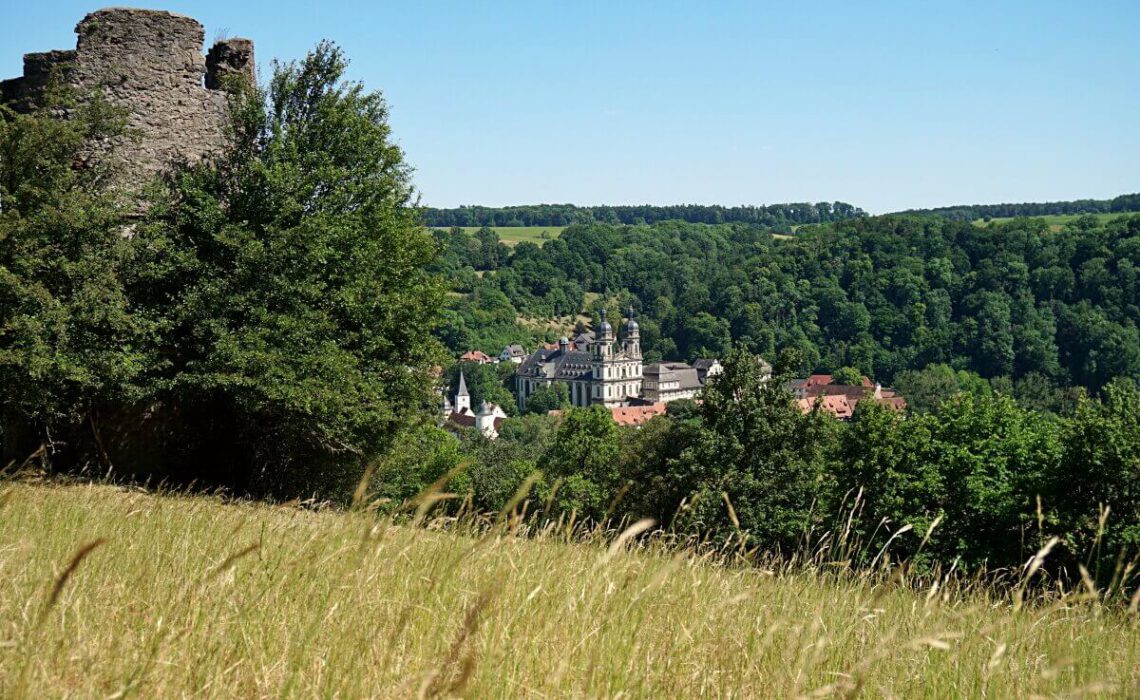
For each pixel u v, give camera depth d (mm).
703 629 4918
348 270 19609
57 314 15586
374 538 5000
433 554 5559
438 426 23047
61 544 6699
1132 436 19625
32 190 15797
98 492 10836
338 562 5203
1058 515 19391
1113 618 6051
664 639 4676
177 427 19859
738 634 4992
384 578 5055
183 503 9891
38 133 16328
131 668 3885
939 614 5582
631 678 4211
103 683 3758
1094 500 19453
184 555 6059
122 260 17125
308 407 17344
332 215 19562
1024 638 5410
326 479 21812
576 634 4516
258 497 19484
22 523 7863
